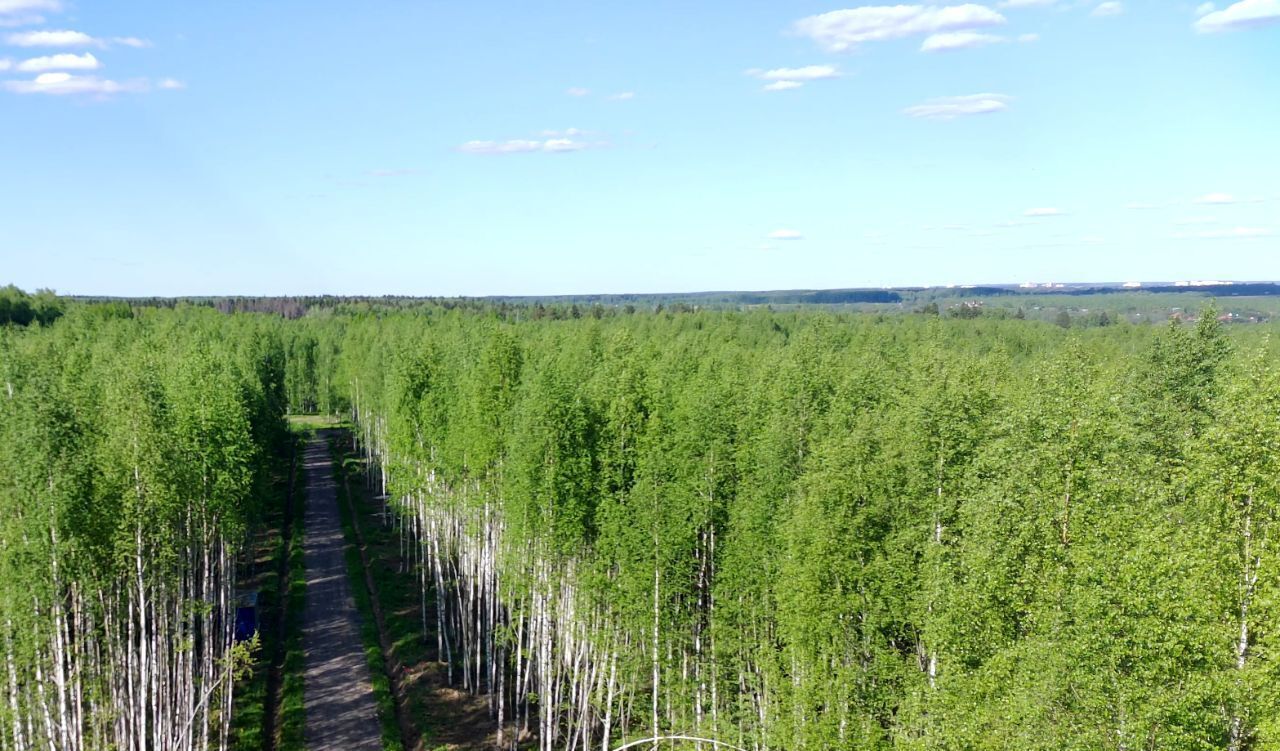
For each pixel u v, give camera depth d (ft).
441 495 208.64
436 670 175.83
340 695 163.32
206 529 159.02
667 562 125.59
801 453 122.93
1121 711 72.33
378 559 244.42
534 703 165.07
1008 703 79.41
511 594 154.92
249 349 325.21
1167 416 133.18
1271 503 84.33
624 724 142.31
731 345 264.93
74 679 118.11
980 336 410.93
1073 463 91.61
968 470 102.89
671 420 142.51
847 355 241.35
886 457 102.58
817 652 98.63
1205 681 71.00
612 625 145.07
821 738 95.14
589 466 140.26
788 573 102.42
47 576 111.86
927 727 87.97
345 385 419.33
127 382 133.80
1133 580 74.64
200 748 140.97
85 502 114.62
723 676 128.88
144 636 125.90
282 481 333.83
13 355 165.89
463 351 241.55
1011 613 87.30
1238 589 83.41
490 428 165.27
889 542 97.91
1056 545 86.63
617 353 207.92
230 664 145.28
